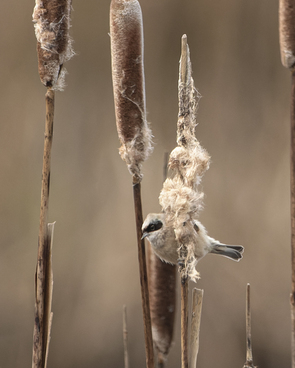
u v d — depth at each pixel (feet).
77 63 46.29
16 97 42.57
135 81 23.89
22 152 42.27
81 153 43.93
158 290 24.26
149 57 47.88
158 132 45.93
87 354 36.50
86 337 36.94
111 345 37.06
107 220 41.55
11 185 41.27
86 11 46.70
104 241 40.75
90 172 43.47
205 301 37.96
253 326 36.73
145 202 41.68
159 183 42.29
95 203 42.27
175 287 24.27
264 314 36.83
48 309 23.94
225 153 44.29
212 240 24.86
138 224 23.91
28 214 41.14
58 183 42.27
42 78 23.90
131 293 38.83
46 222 23.94
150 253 24.32
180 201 23.84
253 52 45.68
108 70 46.55
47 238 23.94
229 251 24.94
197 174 23.86
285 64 23.77
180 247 23.85
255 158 42.98
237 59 46.32
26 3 43.39
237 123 44.88
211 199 42.22
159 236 24.29
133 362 36.78
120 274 39.34
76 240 40.60
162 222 24.34
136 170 23.91
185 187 23.86
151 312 24.25
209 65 47.29
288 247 38.32
